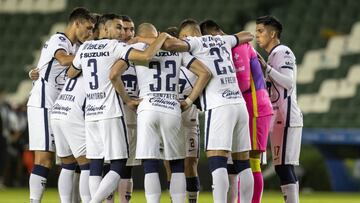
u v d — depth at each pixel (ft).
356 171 137.49
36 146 72.38
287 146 73.77
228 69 67.87
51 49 72.13
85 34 73.20
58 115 70.85
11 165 146.82
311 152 137.49
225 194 66.54
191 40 67.46
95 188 68.80
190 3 192.34
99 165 69.21
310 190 137.49
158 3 193.77
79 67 70.03
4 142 141.38
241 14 185.16
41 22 197.98
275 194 125.39
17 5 203.10
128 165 73.97
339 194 131.44
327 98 167.73
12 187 147.54
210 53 67.72
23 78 185.57
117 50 68.03
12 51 193.16
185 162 73.87
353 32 178.40
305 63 176.04
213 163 66.69
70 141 70.85
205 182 126.52
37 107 72.28
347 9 184.34
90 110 68.90
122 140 68.44
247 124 68.03
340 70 172.04
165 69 67.82
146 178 67.21
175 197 67.92
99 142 69.00
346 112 162.09
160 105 67.15
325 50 177.06
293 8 186.60
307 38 180.24
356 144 136.46
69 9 195.72
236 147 68.08
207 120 67.21
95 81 68.69
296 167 136.26
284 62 73.20
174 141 67.67
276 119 73.97
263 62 72.49
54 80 72.64
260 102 70.79
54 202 106.11
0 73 187.93
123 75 72.08
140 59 65.92
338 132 137.49
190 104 67.10
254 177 71.87
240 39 70.03
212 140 66.69
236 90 67.67
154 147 67.26
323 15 184.34
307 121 162.61
